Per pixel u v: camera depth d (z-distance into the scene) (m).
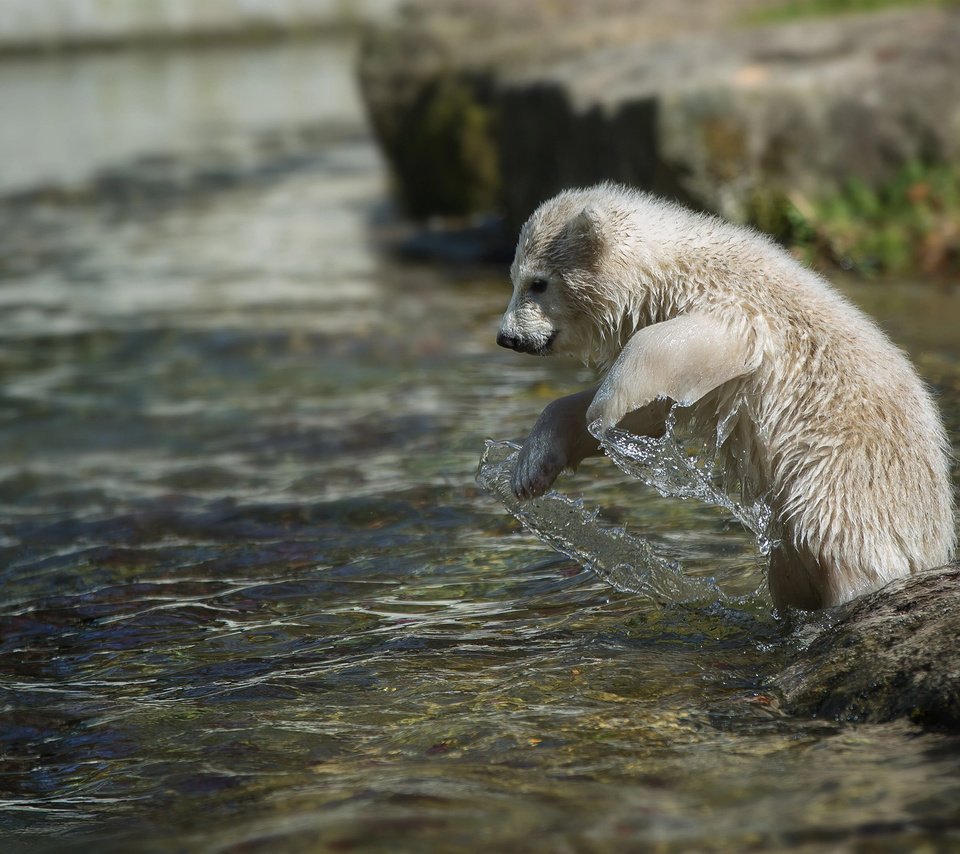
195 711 12.00
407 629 13.85
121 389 25.94
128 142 60.81
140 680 13.02
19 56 91.00
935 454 13.72
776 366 13.46
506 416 22.16
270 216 45.06
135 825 9.76
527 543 16.48
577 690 11.67
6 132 64.25
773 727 10.45
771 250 14.43
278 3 98.25
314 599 15.07
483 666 12.58
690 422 14.38
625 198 14.96
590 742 10.41
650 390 12.90
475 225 41.50
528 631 13.58
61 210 47.56
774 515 13.79
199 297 33.88
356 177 51.44
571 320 14.94
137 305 33.34
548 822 8.59
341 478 19.53
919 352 23.14
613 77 35.72
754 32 38.44
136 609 15.12
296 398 24.45
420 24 46.16
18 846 9.66
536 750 10.31
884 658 10.84
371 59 46.09
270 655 13.41
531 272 14.99
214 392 25.34
